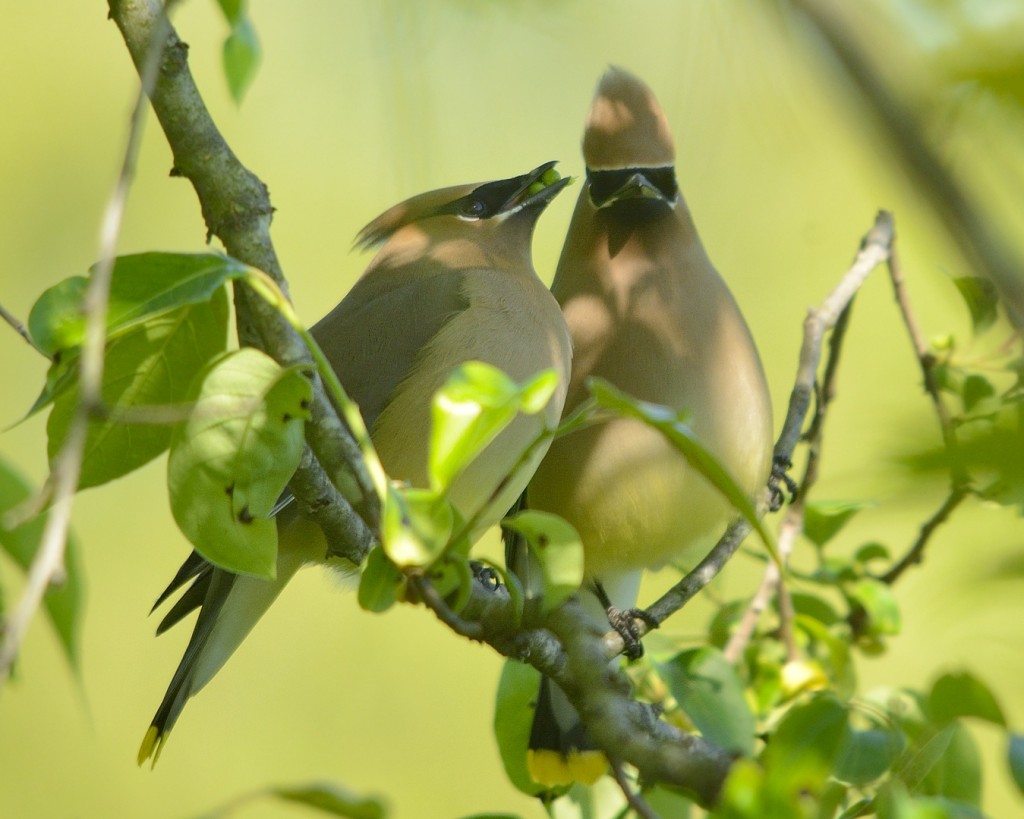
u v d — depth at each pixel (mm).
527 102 9734
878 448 2594
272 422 4652
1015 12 2586
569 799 7211
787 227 9922
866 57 2566
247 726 13203
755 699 7797
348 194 13602
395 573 4926
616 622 7734
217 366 4629
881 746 6461
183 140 5320
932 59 2533
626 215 8984
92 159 14258
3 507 3965
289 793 4086
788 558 8094
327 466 5258
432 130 5641
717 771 5336
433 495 4734
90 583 13195
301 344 5203
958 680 5980
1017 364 6305
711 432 8758
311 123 13414
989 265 2441
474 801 12984
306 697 13344
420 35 5609
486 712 13289
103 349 4816
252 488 4664
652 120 8938
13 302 13891
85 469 4879
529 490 9078
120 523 13430
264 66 13391
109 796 12789
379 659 13445
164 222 14219
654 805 6852
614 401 4383
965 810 4707
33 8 14578
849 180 8945
